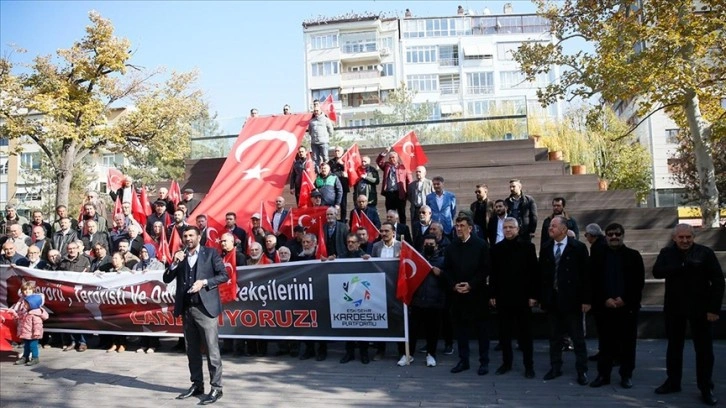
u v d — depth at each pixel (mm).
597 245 7617
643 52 16156
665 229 13289
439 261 8609
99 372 8695
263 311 9359
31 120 27109
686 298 6730
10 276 10859
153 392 7586
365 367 8562
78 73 26859
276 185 15234
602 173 30266
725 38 16188
